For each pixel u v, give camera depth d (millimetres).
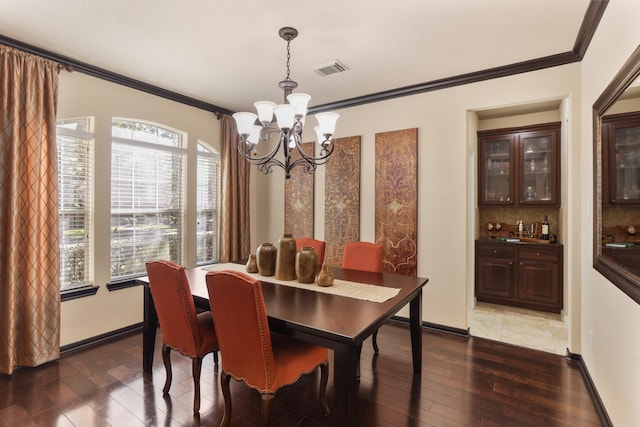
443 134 3424
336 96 3859
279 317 1729
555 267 4039
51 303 2713
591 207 2371
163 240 3760
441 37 2518
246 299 1638
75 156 3029
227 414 1874
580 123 2752
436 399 2236
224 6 2137
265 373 1696
